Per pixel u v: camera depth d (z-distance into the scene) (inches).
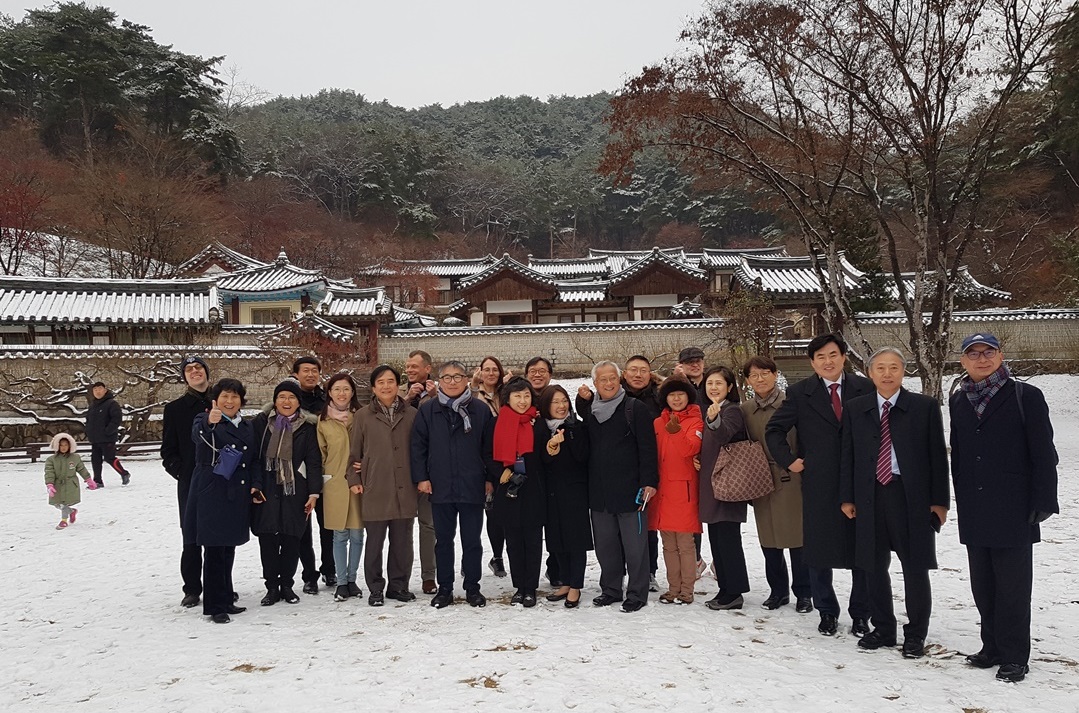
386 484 232.5
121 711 152.0
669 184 3284.9
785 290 1130.7
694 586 249.0
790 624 203.8
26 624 218.5
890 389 182.1
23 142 1668.3
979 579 169.2
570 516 225.1
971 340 170.7
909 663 170.6
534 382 249.9
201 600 239.8
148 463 667.4
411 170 3051.2
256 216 2096.5
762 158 527.2
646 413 224.4
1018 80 452.8
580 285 1683.1
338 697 155.2
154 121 2052.2
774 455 198.7
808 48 478.9
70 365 845.2
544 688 156.3
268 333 1061.8
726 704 147.1
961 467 169.5
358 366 1061.8
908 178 482.0
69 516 380.2
